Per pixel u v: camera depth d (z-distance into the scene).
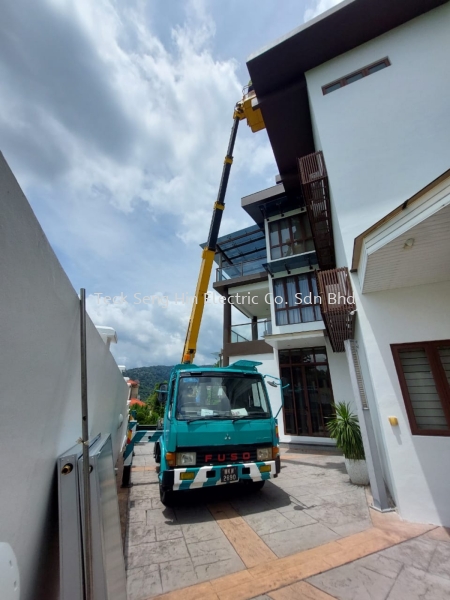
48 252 1.52
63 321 1.75
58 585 1.67
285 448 9.97
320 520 3.94
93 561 1.50
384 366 4.38
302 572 2.76
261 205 13.08
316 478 6.07
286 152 10.45
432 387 4.11
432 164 5.35
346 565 2.86
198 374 4.98
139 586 2.60
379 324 4.57
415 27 6.54
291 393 10.95
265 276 12.86
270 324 12.50
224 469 4.12
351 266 4.90
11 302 1.11
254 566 2.89
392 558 2.95
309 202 7.33
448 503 3.64
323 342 10.53
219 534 3.58
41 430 1.42
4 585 0.96
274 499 4.81
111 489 2.13
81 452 1.78
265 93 8.76
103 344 3.26
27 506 1.24
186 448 4.18
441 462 3.78
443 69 5.86
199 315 7.74
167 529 3.73
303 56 7.63
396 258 3.76
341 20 6.80
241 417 4.58
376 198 5.63
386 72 6.46
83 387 1.78
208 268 8.23
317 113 7.14
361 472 5.48
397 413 4.14
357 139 6.25
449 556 2.96
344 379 10.03
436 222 3.07
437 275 4.19
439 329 4.21
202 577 2.73
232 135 10.16
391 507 4.22
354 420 5.86
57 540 1.66
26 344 1.24
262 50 7.66
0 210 1.03
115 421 5.30
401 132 5.82
